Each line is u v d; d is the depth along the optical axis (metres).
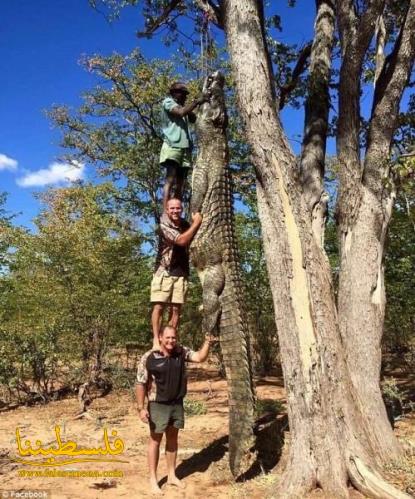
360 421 5.34
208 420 8.52
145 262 12.62
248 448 5.59
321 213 6.23
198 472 6.01
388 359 14.78
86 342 11.01
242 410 5.72
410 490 4.89
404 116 7.96
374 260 6.35
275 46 9.98
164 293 6.09
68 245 10.95
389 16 8.77
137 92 14.23
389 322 12.00
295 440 5.30
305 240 5.56
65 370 11.91
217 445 6.79
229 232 6.20
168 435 5.64
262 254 12.70
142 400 5.58
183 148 6.43
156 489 5.42
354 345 6.17
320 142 6.64
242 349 5.89
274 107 5.86
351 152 6.64
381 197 6.50
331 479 5.03
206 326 6.05
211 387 12.16
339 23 7.31
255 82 5.79
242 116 5.91
